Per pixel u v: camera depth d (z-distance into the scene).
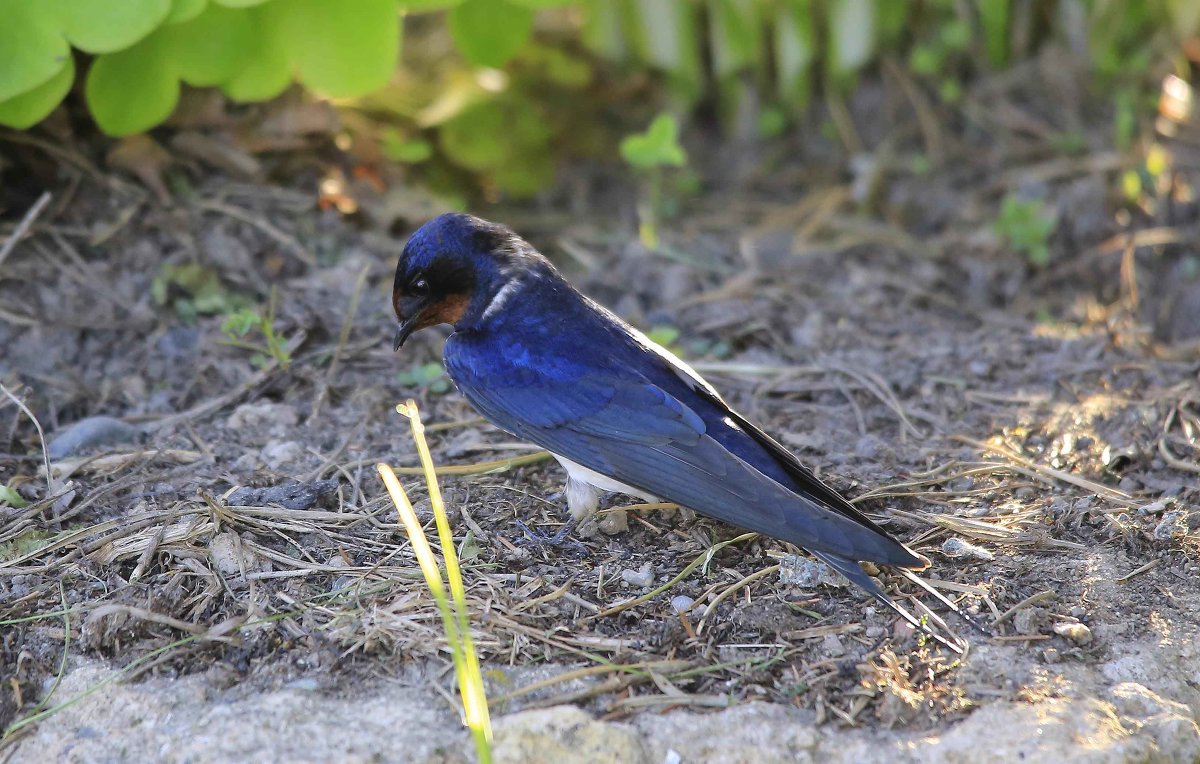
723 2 14.12
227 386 10.37
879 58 14.64
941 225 13.44
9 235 11.08
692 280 12.37
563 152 14.55
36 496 8.78
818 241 13.21
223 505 8.49
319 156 12.45
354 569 7.98
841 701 7.02
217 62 11.22
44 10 10.22
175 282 11.09
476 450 9.57
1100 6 14.03
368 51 11.20
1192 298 12.29
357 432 9.78
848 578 7.95
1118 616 7.66
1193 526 8.47
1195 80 14.94
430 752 6.56
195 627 7.49
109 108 11.09
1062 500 8.86
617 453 8.09
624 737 6.64
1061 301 12.28
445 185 13.88
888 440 9.80
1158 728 6.81
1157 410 9.88
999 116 14.26
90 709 6.96
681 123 14.88
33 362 10.36
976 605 7.72
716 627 7.59
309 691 7.02
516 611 7.67
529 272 8.82
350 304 11.23
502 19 12.83
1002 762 6.54
